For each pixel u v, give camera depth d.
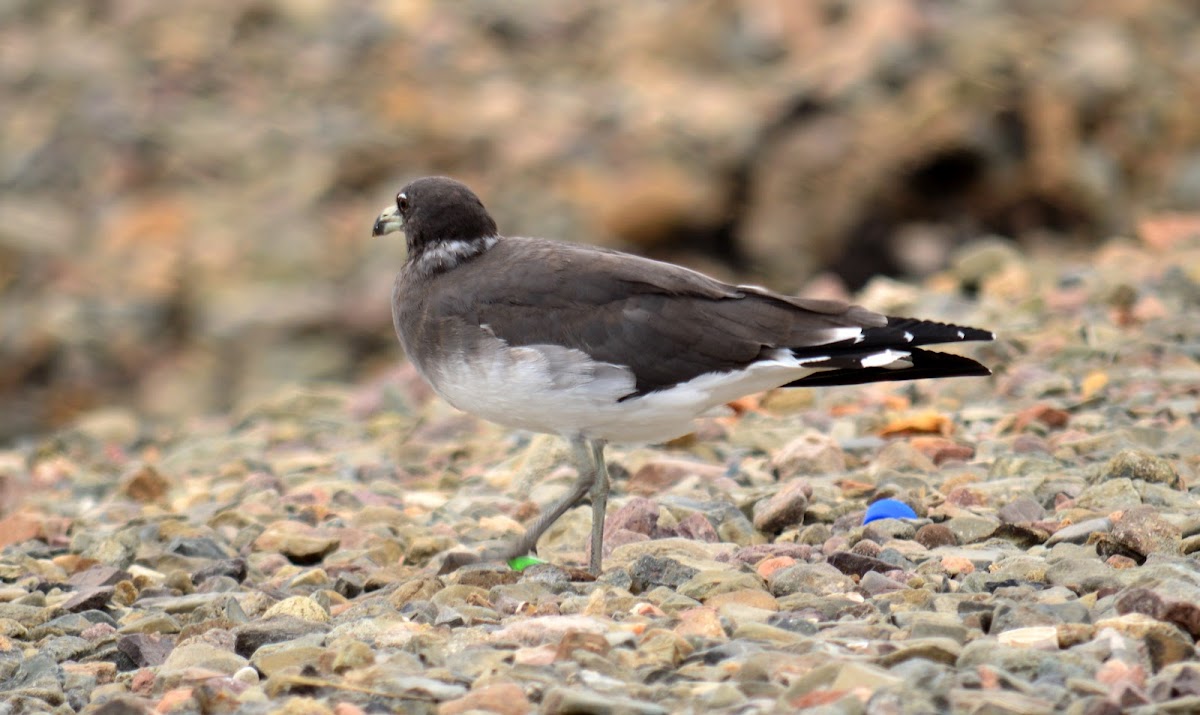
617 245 30.25
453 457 14.55
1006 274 18.36
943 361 9.67
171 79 35.84
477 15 36.59
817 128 30.19
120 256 31.23
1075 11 32.97
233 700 7.46
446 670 7.61
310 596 9.37
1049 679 6.97
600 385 9.73
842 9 33.50
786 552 9.61
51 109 35.12
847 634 7.77
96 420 18.61
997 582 8.62
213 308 29.86
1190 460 11.43
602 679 7.17
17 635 9.29
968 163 28.97
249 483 13.59
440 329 10.08
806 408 14.77
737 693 6.87
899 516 10.36
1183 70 31.69
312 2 37.34
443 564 10.17
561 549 10.95
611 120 32.34
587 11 36.38
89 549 11.45
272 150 33.59
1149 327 15.73
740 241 30.09
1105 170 29.23
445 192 10.49
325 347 28.97
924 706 6.52
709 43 33.84
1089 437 12.05
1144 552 9.07
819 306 9.91
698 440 13.59
